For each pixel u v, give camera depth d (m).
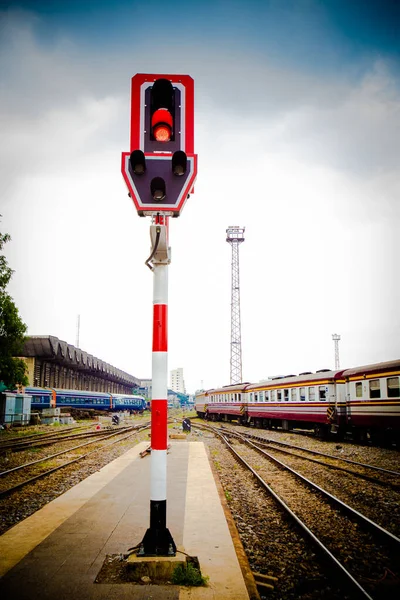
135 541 5.10
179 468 10.62
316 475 11.03
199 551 4.91
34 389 34.50
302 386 22.33
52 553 4.73
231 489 9.22
